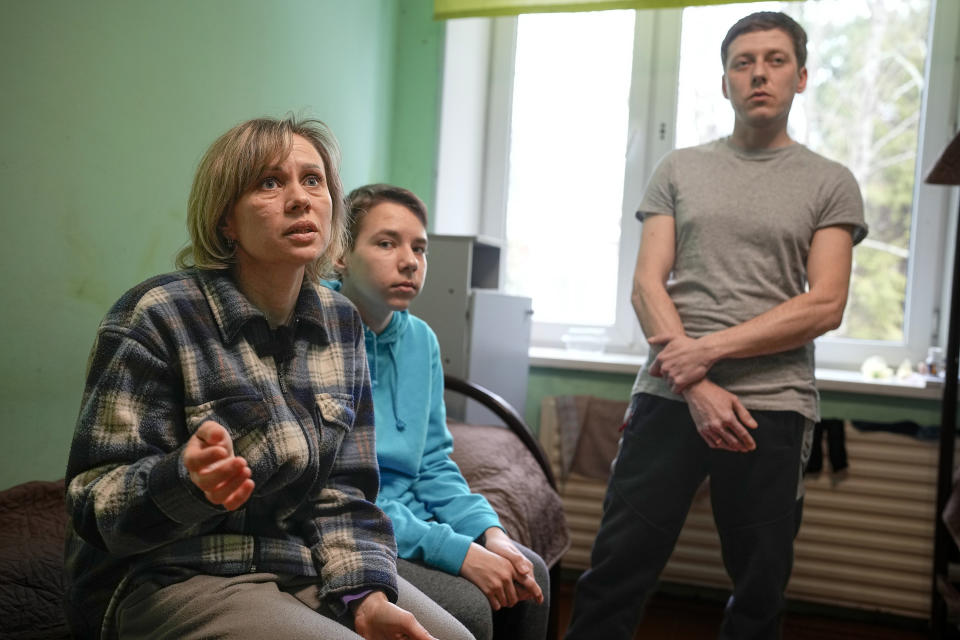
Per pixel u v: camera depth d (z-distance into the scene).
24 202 1.38
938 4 2.57
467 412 2.15
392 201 1.38
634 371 2.59
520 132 3.03
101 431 0.87
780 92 1.64
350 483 1.10
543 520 1.82
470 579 1.23
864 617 2.45
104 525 0.83
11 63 1.33
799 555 2.43
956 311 2.18
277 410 0.97
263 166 0.97
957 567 2.36
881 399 2.45
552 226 3.00
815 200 1.64
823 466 2.42
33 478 1.45
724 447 1.54
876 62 2.66
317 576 1.01
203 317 0.97
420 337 1.47
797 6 2.71
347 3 2.42
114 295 1.60
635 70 2.88
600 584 1.66
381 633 0.97
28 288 1.41
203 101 1.82
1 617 1.11
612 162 2.93
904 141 2.64
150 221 1.68
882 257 2.67
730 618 1.59
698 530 2.47
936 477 2.33
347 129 2.47
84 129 1.49
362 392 1.13
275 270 1.01
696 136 2.83
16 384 1.40
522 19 3.01
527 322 2.58
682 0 2.43
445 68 2.75
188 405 0.92
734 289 1.64
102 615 0.96
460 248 2.17
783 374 1.60
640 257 1.77
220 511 0.83
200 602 0.89
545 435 2.66
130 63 1.59
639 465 1.67
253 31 1.97
